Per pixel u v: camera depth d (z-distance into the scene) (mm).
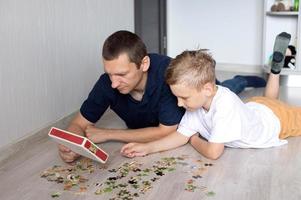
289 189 1222
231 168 1369
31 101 1762
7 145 1613
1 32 1548
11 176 1366
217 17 3342
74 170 1380
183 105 1403
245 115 1459
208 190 1218
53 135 1324
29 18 1703
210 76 1355
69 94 2051
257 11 3219
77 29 2074
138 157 1470
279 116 1617
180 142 1542
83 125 1630
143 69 1412
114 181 1284
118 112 1650
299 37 2680
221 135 1407
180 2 3416
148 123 1658
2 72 1573
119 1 2545
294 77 2662
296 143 1593
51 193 1229
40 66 1804
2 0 1538
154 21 3230
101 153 1329
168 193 1202
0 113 1576
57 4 1888
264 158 1453
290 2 2852
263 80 2447
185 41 3477
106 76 1557
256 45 3270
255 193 1199
